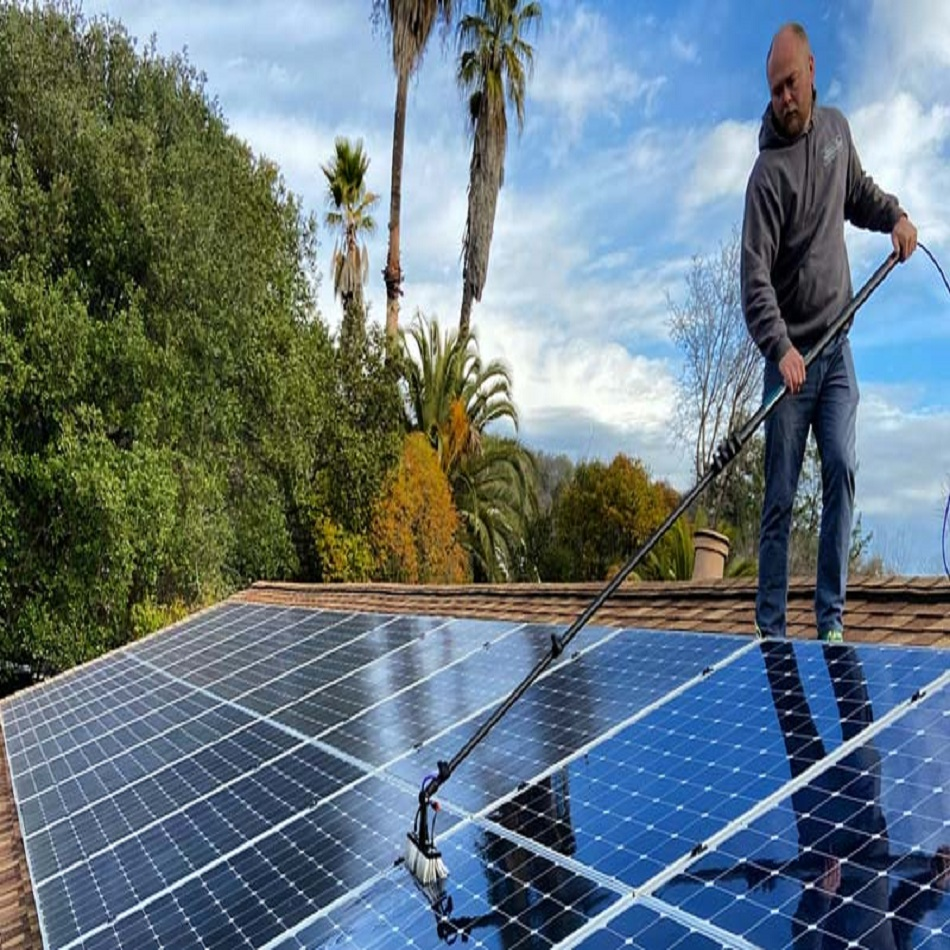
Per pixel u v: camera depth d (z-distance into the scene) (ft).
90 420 52.80
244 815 13.26
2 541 51.78
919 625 12.63
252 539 70.85
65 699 26.78
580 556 86.74
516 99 101.30
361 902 9.39
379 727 14.64
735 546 78.28
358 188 105.29
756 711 9.91
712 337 89.51
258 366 66.69
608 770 9.95
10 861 15.71
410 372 87.04
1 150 55.98
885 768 7.80
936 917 5.85
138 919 11.21
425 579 79.36
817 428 11.84
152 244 57.31
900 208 11.60
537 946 7.38
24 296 50.01
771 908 6.65
